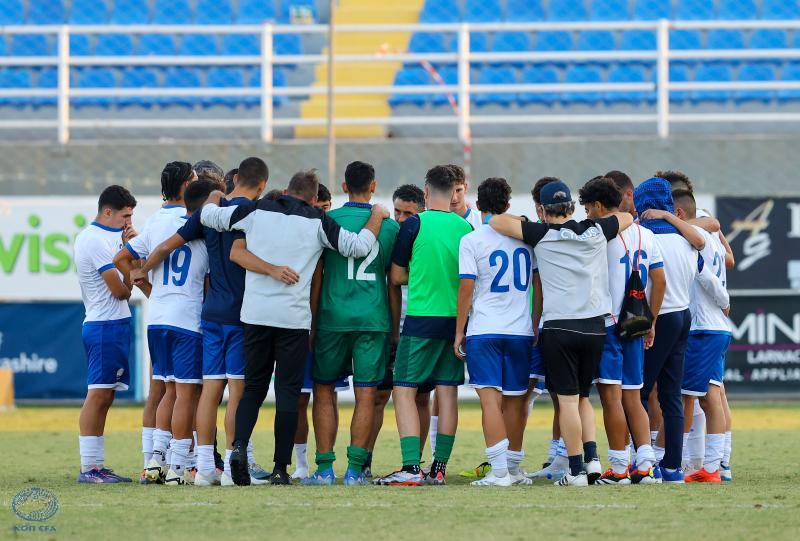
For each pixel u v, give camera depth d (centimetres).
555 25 6272
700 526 2052
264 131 6228
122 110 7306
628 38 7750
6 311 5653
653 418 3094
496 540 1908
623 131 7131
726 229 5609
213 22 8231
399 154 6166
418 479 2741
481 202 2833
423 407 3025
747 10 8069
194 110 7325
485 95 7275
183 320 2809
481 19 8119
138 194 6212
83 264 2895
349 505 2325
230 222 2725
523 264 2744
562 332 2664
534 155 6147
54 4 8231
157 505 2341
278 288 2692
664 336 2844
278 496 2481
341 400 5919
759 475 3097
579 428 2708
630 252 2772
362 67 7569
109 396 2925
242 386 2777
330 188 5925
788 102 7369
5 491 2641
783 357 5625
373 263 2812
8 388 5603
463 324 2738
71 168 6209
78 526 2083
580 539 1919
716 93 7375
